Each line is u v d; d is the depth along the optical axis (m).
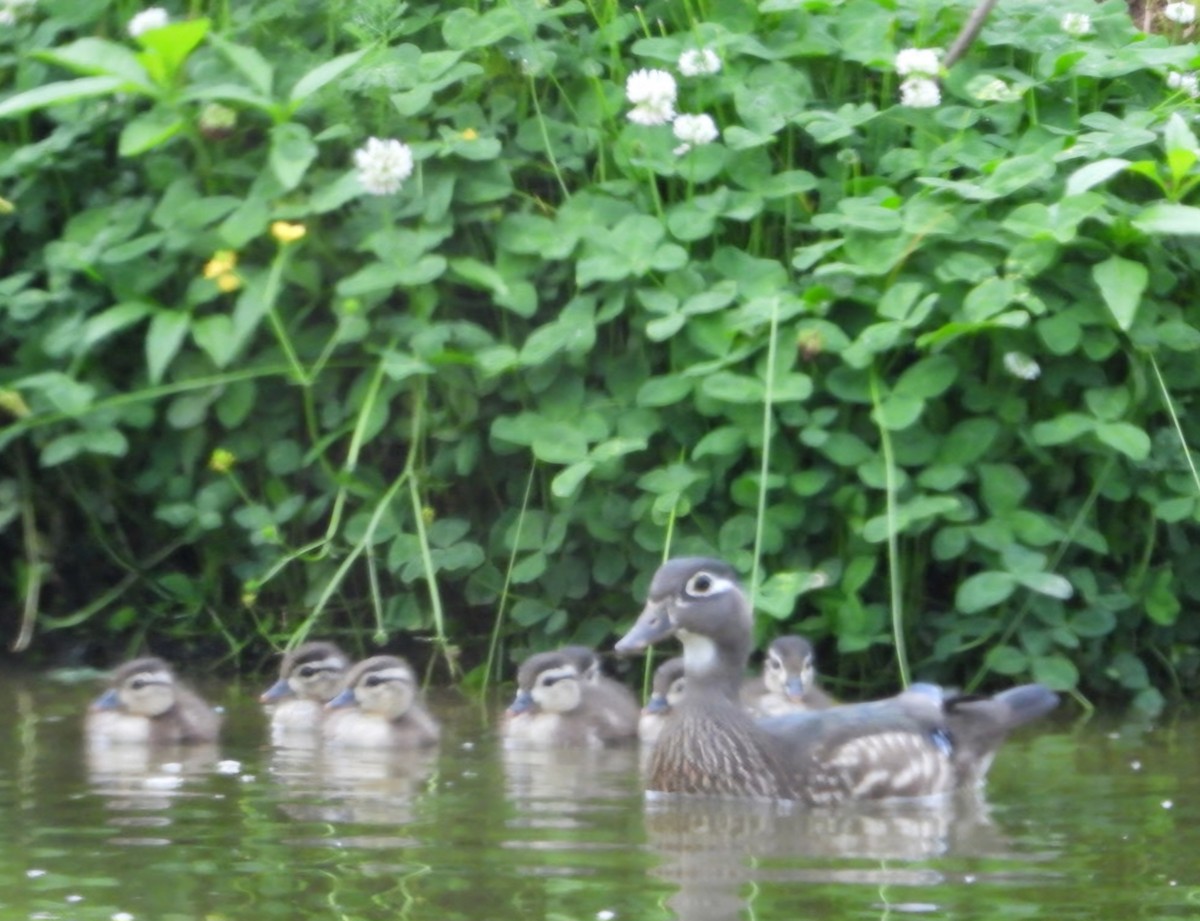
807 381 12.99
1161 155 14.12
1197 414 13.85
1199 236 13.80
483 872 8.71
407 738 12.28
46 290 14.88
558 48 14.57
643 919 7.92
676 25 15.12
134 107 14.70
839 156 13.85
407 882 8.50
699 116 13.81
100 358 14.51
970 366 13.53
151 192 14.58
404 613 14.15
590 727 12.55
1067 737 12.55
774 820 10.06
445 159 14.16
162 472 14.60
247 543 14.77
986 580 12.80
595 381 14.04
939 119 14.19
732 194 13.89
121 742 12.21
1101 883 8.59
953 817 10.17
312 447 14.51
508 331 14.13
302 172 13.41
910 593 13.64
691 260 13.89
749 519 13.32
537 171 14.59
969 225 13.49
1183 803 10.48
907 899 8.27
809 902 8.21
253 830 9.55
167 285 14.50
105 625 15.32
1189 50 14.23
